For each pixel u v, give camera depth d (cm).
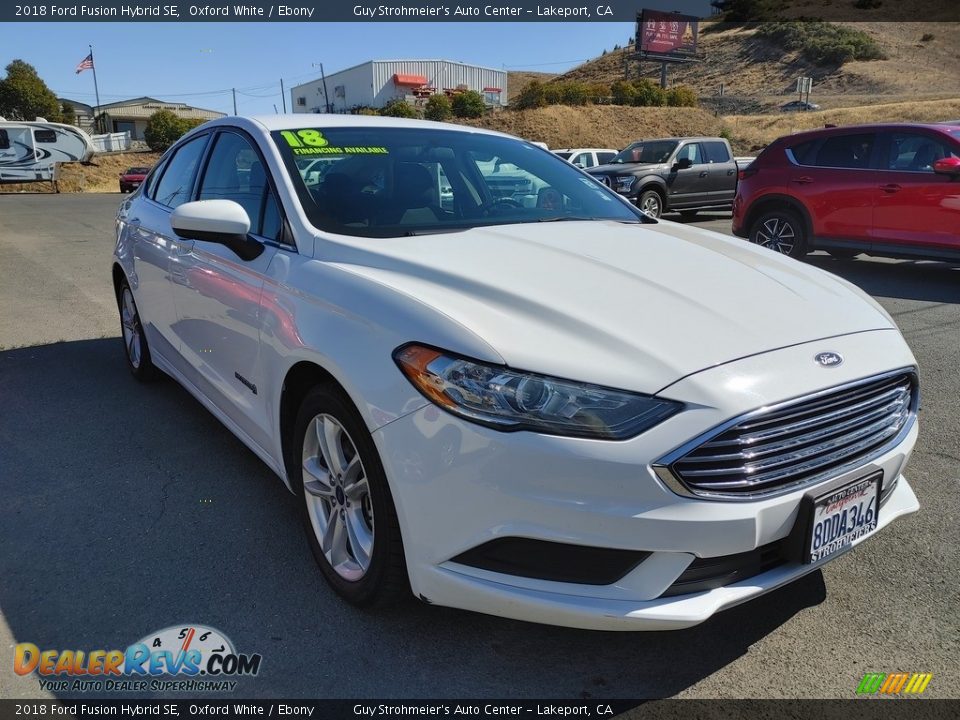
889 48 7381
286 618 239
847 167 827
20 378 486
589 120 4106
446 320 204
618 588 190
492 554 195
